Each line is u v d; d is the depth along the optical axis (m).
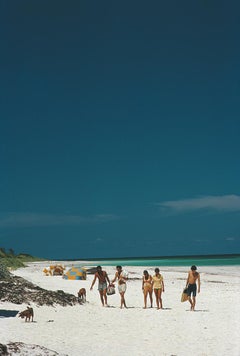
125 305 20.36
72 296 21.92
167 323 15.83
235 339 12.97
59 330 14.10
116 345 12.21
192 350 11.64
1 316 16.06
